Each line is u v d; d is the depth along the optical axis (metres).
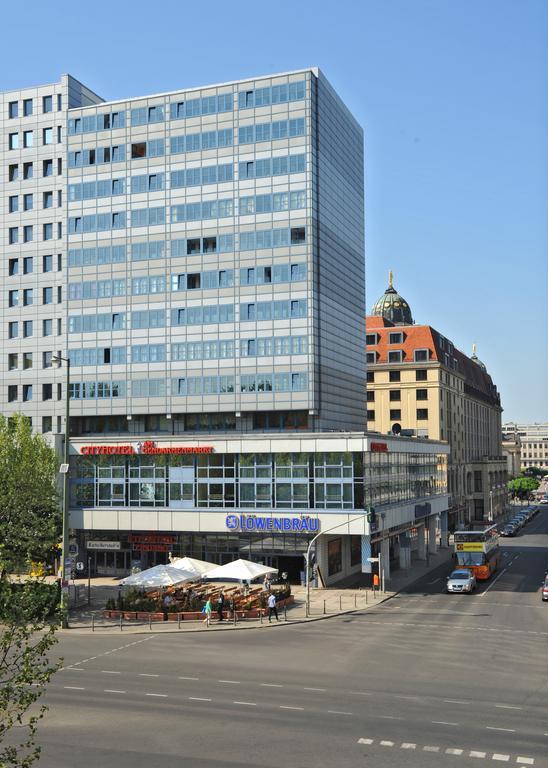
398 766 21.83
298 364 74.56
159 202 79.69
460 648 39.44
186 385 77.69
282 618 49.66
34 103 87.12
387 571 70.25
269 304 75.75
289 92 76.38
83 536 71.81
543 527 140.25
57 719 26.75
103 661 36.50
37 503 60.34
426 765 21.92
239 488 66.69
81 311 81.75
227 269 77.19
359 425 89.44
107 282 80.94
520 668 34.69
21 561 51.03
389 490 72.44
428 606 55.31
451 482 143.25
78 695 29.91
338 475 64.19
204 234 78.06
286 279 75.44
